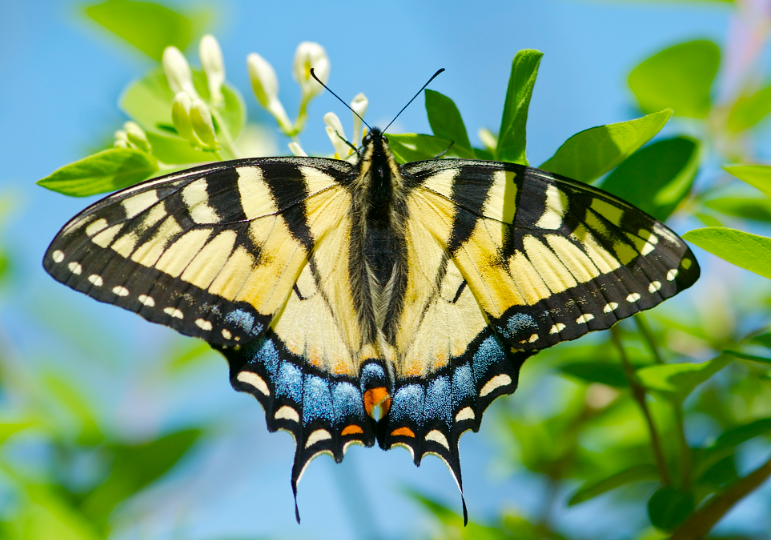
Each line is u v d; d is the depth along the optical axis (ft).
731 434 2.12
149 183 2.09
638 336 2.20
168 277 2.09
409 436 2.13
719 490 2.13
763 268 2.07
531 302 2.11
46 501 2.18
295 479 2.11
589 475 2.25
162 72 2.18
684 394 2.12
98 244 2.07
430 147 2.14
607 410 2.24
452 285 2.14
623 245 2.09
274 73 2.19
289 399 2.13
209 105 2.18
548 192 2.10
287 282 2.12
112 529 2.23
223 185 2.11
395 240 2.15
